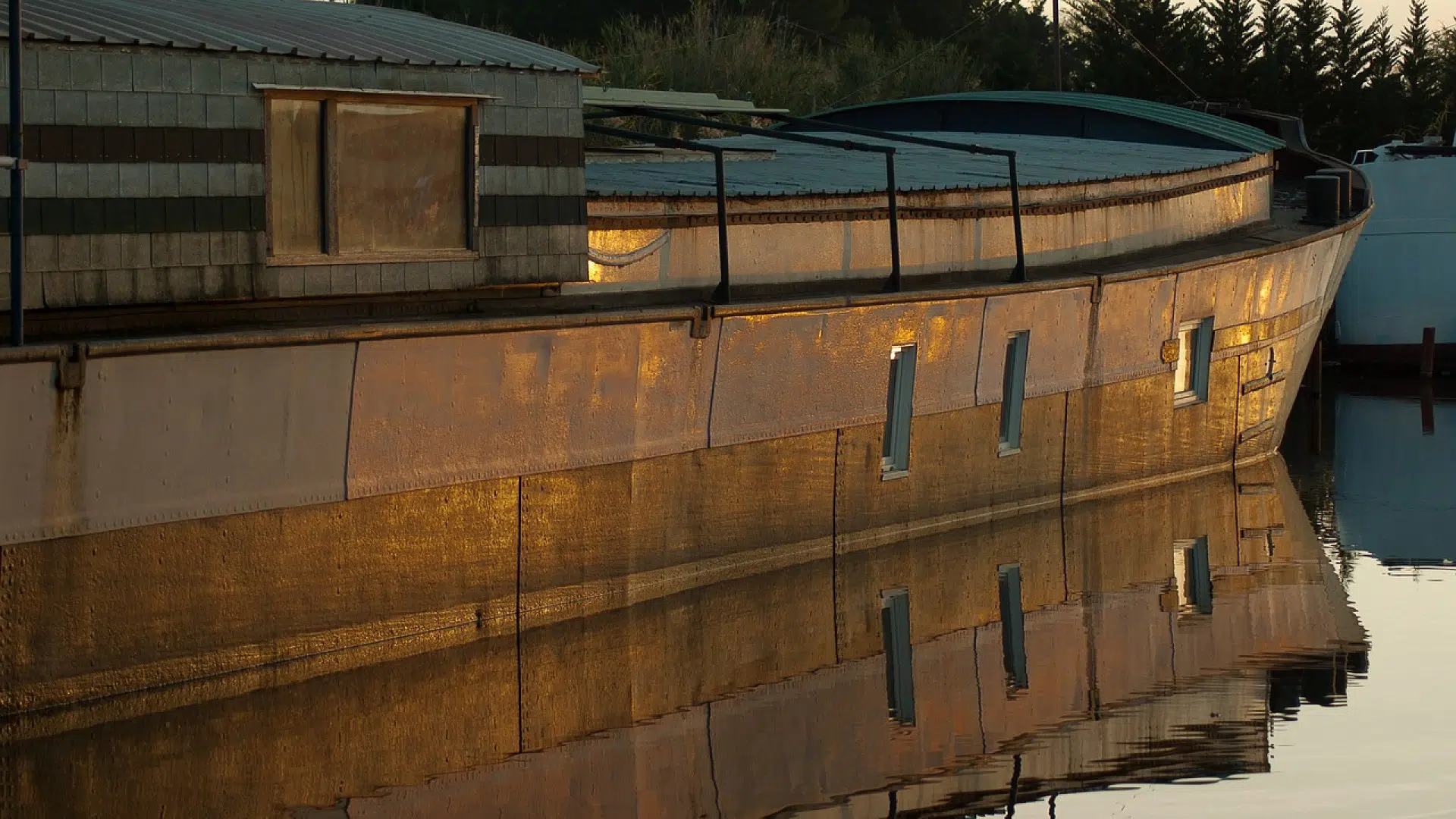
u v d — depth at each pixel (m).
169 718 11.90
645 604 15.27
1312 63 59.41
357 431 12.85
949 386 18.27
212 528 12.13
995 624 15.33
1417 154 35.16
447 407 13.40
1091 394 20.42
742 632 14.70
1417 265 34.12
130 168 11.81
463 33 14.76
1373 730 12.46
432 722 12.22
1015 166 18.47
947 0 63.59
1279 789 11.24
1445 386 32.81
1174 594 16.58
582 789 11.04
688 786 11.17
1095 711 12.90
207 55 12.12
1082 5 60.91
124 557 11.67
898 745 12.05
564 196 14.29
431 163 13.43
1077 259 20.48
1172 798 11.09
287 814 10.44
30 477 11.13
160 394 11.69
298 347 12.34
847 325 16.73
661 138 15.68
